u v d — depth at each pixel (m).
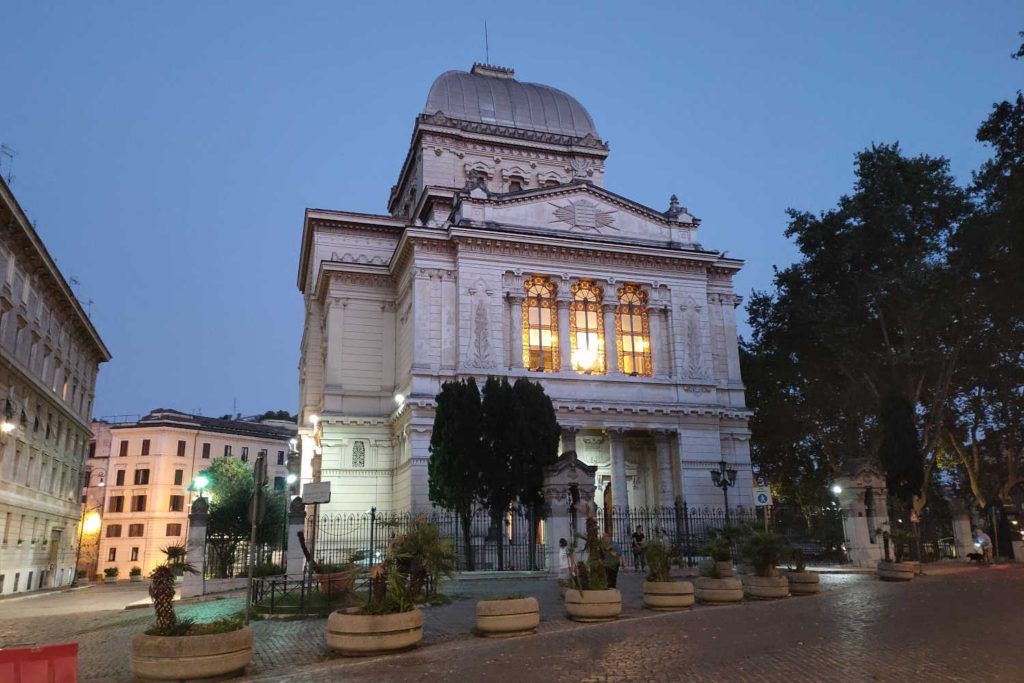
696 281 46.72
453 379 40.47
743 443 45.44
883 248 45.19
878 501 31.17
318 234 51.84
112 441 82.19
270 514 56.16
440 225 48.44
